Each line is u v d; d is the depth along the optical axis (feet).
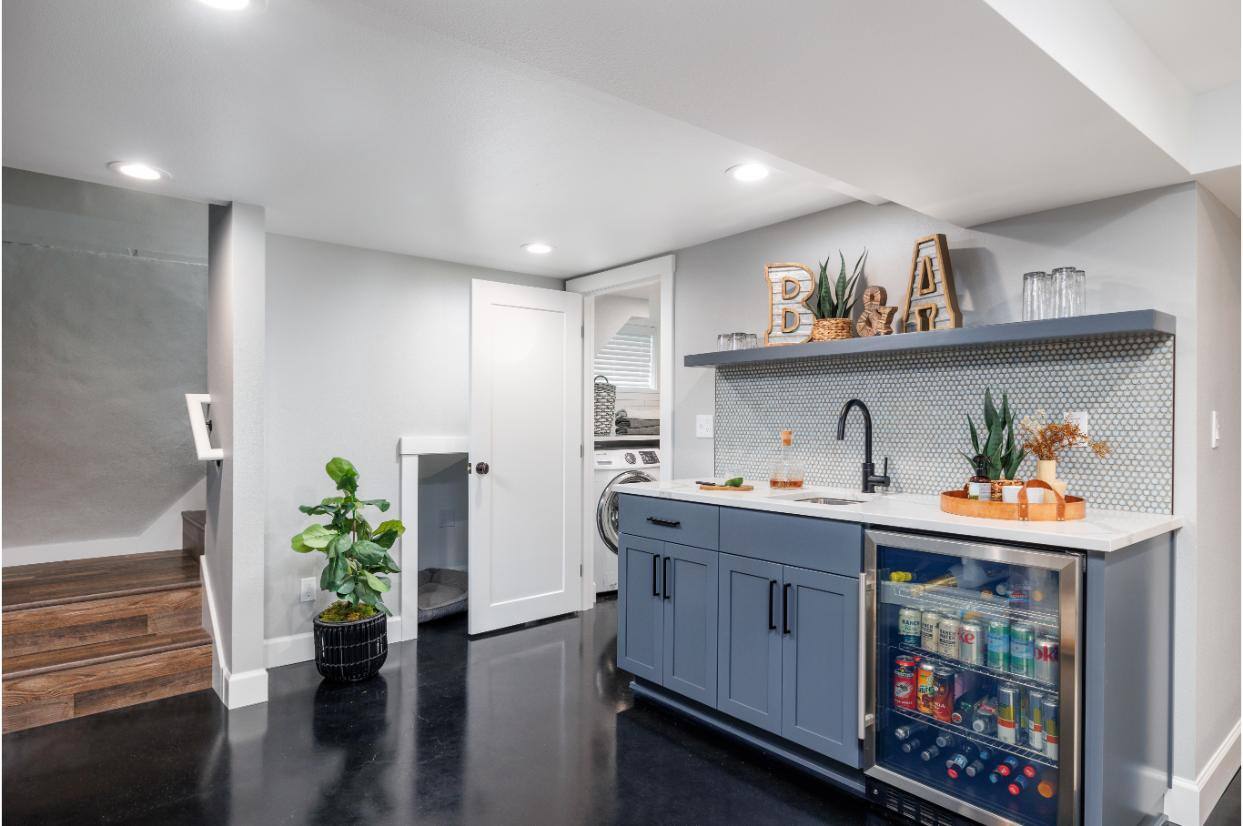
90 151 8.09
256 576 10.05
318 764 8.29
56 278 12.16
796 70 5.35
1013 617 6.66
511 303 13.64
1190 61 6.65
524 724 9.41
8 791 7.68
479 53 5.98
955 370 8.91
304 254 12.05
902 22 4.67
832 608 7.75
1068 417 7.97
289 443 11.86
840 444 10.14
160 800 7.51
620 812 7.37
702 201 9.97
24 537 12.13
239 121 7.33
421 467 14.66
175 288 13.24
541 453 14.14
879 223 9.76
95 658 9.69
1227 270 8.14
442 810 7.36
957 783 7.04
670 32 4.88
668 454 12.76
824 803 7.61
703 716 9.27
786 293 10.36
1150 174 7.16
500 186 9.34
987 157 6.82
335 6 5.26
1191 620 7.25
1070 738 6.11
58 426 12.26
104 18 5.41
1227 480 8.09
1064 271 7.52
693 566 9.34
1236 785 8.00
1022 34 4.80
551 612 14.24
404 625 12.87
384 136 7.72
